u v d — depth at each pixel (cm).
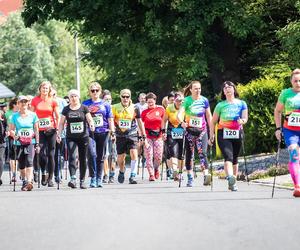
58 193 3431
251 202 2816
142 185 3875
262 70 7212
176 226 2244
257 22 6844
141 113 4381
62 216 2547
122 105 4069
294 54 6312
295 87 3086
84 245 1953
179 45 7419
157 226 2252
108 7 7400
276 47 7588
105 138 3850
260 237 2020
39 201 3058
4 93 10881
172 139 4231
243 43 7606
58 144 4075
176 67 7944
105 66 9256
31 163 3719
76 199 3086
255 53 7656
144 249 1870
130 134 4088
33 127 3769
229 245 1908
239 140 3391
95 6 7275
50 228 2281
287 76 5697
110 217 2483
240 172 4512
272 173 4044
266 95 5478
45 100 3994
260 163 4747
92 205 2842
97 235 2114
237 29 6775
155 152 4403
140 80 9650
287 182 3622
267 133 5488
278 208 2614
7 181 4647
